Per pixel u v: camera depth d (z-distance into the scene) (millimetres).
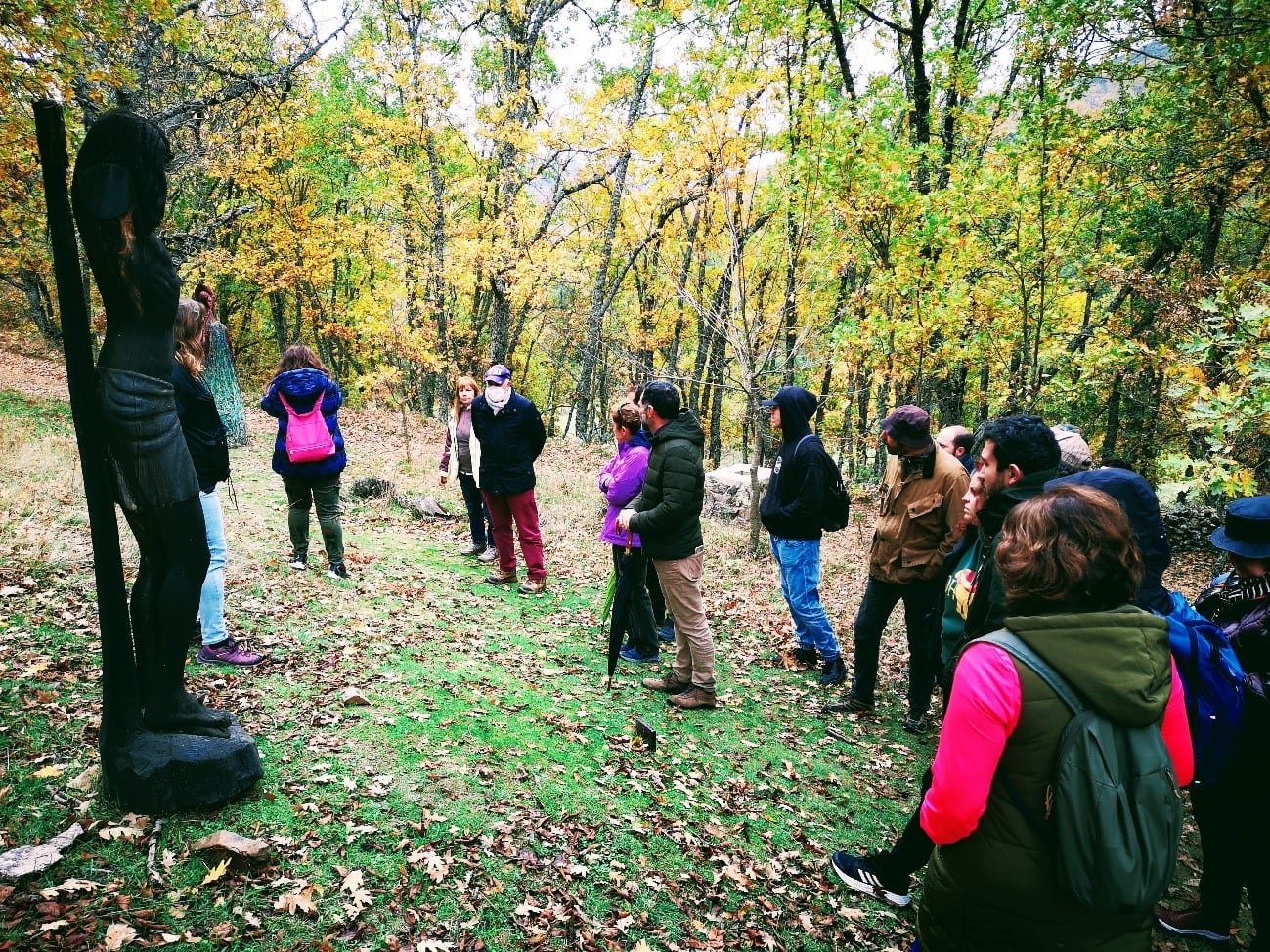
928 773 2459
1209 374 4562
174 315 2459
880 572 4379
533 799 3100
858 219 9273
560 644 5148
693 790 3445
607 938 2420
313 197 25516
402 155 17219
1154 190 10602
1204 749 2467
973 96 12227
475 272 16281
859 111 10359
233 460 10047
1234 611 2771
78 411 2318
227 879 2346
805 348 10141
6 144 7730
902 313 9516
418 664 4324
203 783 2600
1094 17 8242
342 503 8734
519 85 16750
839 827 3354
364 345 18500
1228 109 9203
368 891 2402
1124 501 2650
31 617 3998
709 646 4312
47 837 2359
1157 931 2871
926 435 4055
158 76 10883
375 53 15234
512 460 6141
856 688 4609
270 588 5184
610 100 15078
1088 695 1401
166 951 2051
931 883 1644
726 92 8023
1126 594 1520
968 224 8992
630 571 4270
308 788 2889
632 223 14492
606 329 25453
